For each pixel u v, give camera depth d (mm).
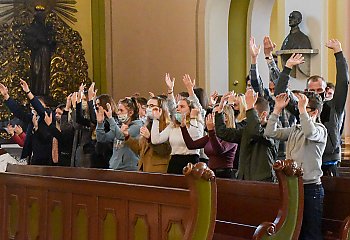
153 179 5652
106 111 7508
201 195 4105
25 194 5840
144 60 14586
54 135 8383
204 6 13594
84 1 14812
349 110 8695
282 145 6637
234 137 6324
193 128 7023
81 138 8008
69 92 14305
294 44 10688
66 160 8461
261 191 5348
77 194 5234
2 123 13297
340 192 5516
